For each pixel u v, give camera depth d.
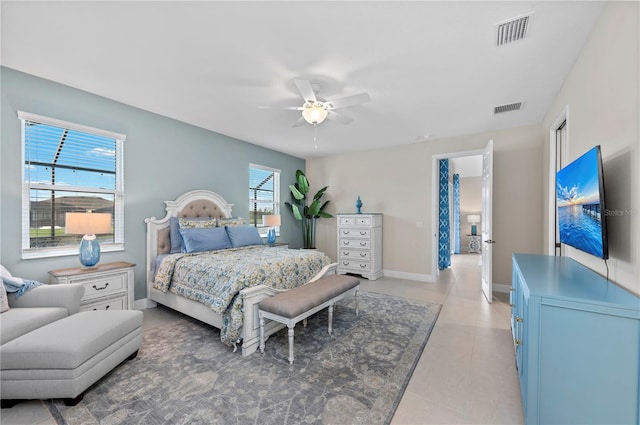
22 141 2.61
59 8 1.72
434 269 4.88
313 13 1.76
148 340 2.59
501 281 4.22
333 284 2.87
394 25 1.87
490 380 1.98
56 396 1.69
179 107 3.36
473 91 2.87
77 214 2.63
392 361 2.23
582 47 2.10
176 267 3.05
